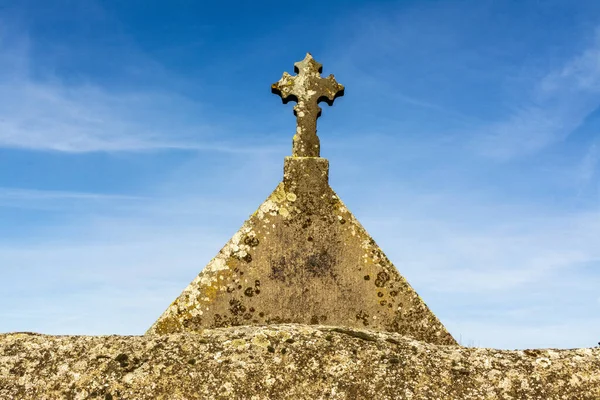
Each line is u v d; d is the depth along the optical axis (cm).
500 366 496
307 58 615
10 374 483
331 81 611
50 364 488
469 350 509
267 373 486
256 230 578
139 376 481
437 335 568
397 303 572
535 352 507
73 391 475
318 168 593
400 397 480
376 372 491
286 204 585
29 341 501
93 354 492
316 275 573
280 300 568
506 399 481
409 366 495
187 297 562
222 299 564
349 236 582
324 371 489
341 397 480
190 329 558
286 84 609
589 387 485
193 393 475
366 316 570
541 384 487
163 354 492
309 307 569
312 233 581
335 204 588
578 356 504
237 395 477
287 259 575
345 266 576
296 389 482
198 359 490
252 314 564
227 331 519
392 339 517
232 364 489
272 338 503
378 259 579
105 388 477
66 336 507
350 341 507
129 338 504
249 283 568
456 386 486
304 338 505
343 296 572
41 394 475
